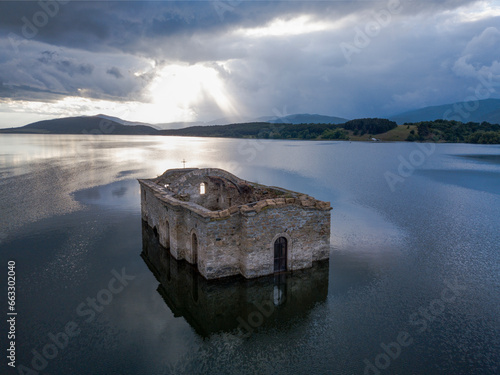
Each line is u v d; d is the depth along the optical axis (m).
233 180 32.59
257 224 23.97
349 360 17.06
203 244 24.16
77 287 24.92
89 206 48.84
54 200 52.41
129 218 42.66
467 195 60.56
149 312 21.80
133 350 17.92
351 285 25.08
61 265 28.62
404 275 26.89
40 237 35.34
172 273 27.05
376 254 31.39
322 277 26.17
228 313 21.62
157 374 16.12
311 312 21.58
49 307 22.08
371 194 60.94
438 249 32.88
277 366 16.66
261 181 75.56
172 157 132.50
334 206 51.09
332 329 19.77
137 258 30.28
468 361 17.09
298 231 25.80
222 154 149.00
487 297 23.58
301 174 86.94
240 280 24.39
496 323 20.47
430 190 65.12
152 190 34.69
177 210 27.67
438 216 45.59
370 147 184.75
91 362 16.92
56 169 90.38
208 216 23.36
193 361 17.03
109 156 133.75
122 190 60.97
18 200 52.19
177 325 20.39
